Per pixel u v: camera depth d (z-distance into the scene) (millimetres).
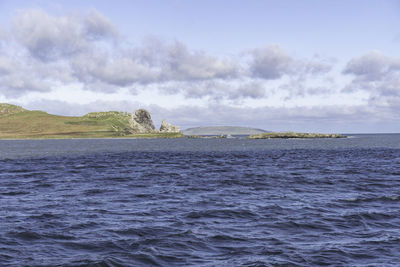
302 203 24172
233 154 86938
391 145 137875
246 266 12734
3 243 15297
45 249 14602
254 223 18797
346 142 176375
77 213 21219
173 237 16250
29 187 32469
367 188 31109
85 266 12734
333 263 13039
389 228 17734
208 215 20656
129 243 15391
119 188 31625
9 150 119625
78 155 87250
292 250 14477
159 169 50188
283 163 59500
